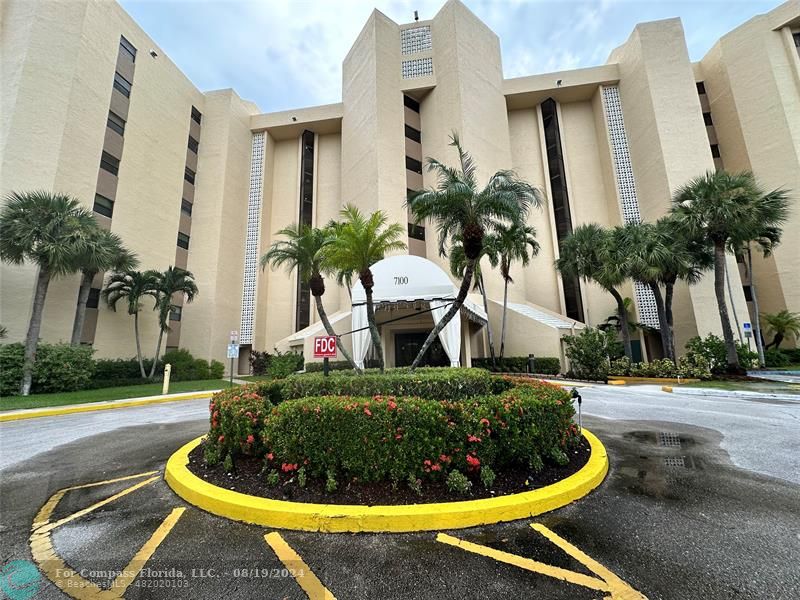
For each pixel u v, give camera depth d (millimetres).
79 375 15109
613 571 2414
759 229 15664
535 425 4027
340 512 3070
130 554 2719
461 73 25328
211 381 20797
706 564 2477
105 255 15477
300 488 3568
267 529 3072
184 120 25812
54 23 17688
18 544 2893
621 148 25938
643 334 23469
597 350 16250
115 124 20375
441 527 3002
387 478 3602
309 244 8812
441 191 6852
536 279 26266
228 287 26203
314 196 30031
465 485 3426
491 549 2705
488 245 18281
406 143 27547
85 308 16719
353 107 28062
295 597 2205
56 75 17422
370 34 26891
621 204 25078
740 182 15219
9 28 17094
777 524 3027
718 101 27125
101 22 19688
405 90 27422
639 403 9836
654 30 24750
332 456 3613
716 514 3232
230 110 27891
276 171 31094
